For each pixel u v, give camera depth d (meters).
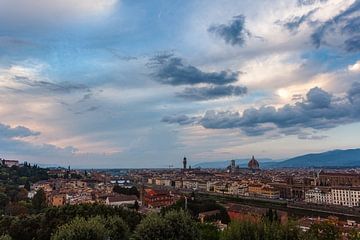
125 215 118.38
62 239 68.94
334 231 76.12
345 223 147.62
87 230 69.94
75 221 74.19
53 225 108.69
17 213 179.62
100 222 80.56
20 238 108.88
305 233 58.44
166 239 67.50
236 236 55.75
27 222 111.62
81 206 120.19
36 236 107.44
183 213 72.12
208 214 172.38
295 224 57.78
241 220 58.38
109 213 116.88
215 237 81.31
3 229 110.00
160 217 71.75
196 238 70.62
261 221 58.25
